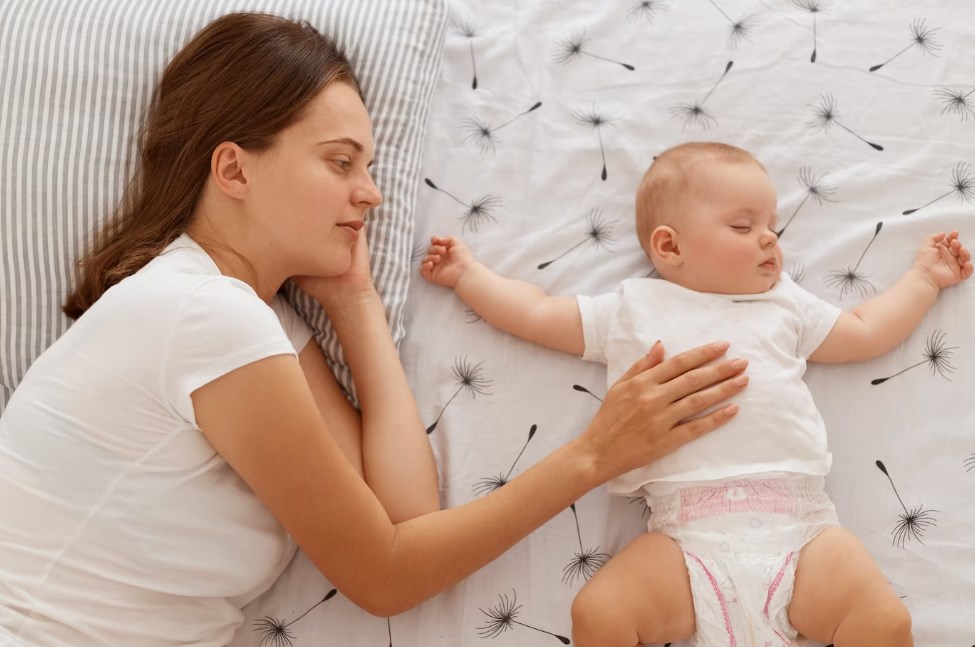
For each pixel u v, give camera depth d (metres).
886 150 1.36
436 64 1.39
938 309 1.26
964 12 1.43
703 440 1.12
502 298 1.27
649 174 1.27
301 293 1.23
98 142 1.20
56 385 0.95
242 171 1.02
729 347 1.16
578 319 1.24
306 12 1.30
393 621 1.14
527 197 1.37
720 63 1.42
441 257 1.31
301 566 1.17
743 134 1.38
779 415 1.12
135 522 0.94
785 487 1.11
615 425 1.10
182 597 1.01
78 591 0.94
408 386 1.20
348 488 0.96
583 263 1.32
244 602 1.12
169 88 1.08
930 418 1.21
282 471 0.93
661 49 1.44
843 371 1.23
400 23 1.33
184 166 1.04
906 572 1.14
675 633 1.08
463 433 1.23
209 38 1.08
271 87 1.02
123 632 0.96
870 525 1.16
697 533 1.08
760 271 1.19
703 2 1.46
